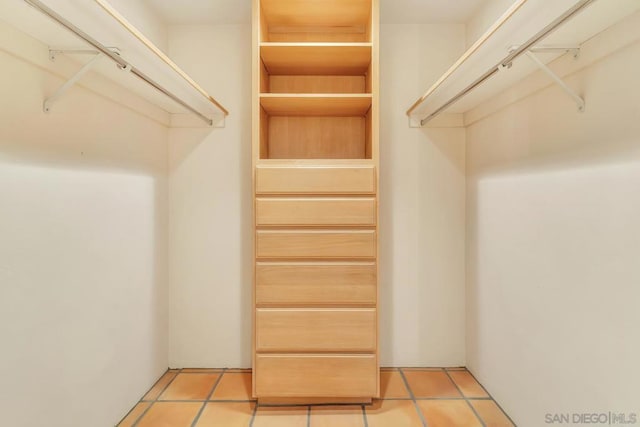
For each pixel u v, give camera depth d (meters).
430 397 2.23
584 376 1.44
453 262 2.62
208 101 2.21
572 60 1.49
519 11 1.17
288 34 2.52
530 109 1.81
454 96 2.06
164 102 2.28
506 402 2.05
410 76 2.62
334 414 2.06
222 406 2.14
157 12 2.42
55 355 1.49
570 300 1.52
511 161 1.99
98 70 1.67
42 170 1.42
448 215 2.64
